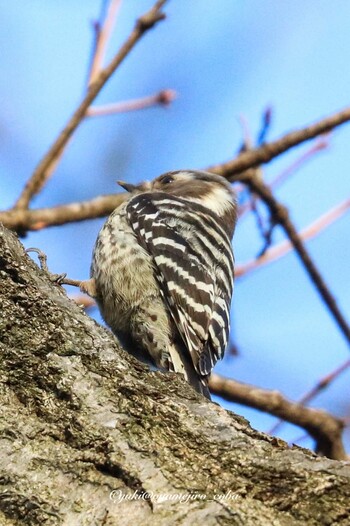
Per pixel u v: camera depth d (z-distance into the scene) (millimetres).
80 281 11867
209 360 11547
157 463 5758
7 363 6527
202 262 12141
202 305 11789
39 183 11242
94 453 5875
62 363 6484
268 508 5496
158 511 5449
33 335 6668
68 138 11344
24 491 5742
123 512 5520
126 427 6055
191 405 6273
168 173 14875
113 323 11758
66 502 5672
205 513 5398
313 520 5426
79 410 6180
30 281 6934
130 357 6734
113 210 12195
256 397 12273
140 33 11516
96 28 11828
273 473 5680
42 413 6242
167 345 11484
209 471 5750
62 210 11469
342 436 12391
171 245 11961
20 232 11227
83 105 11406
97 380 6379
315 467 5664
